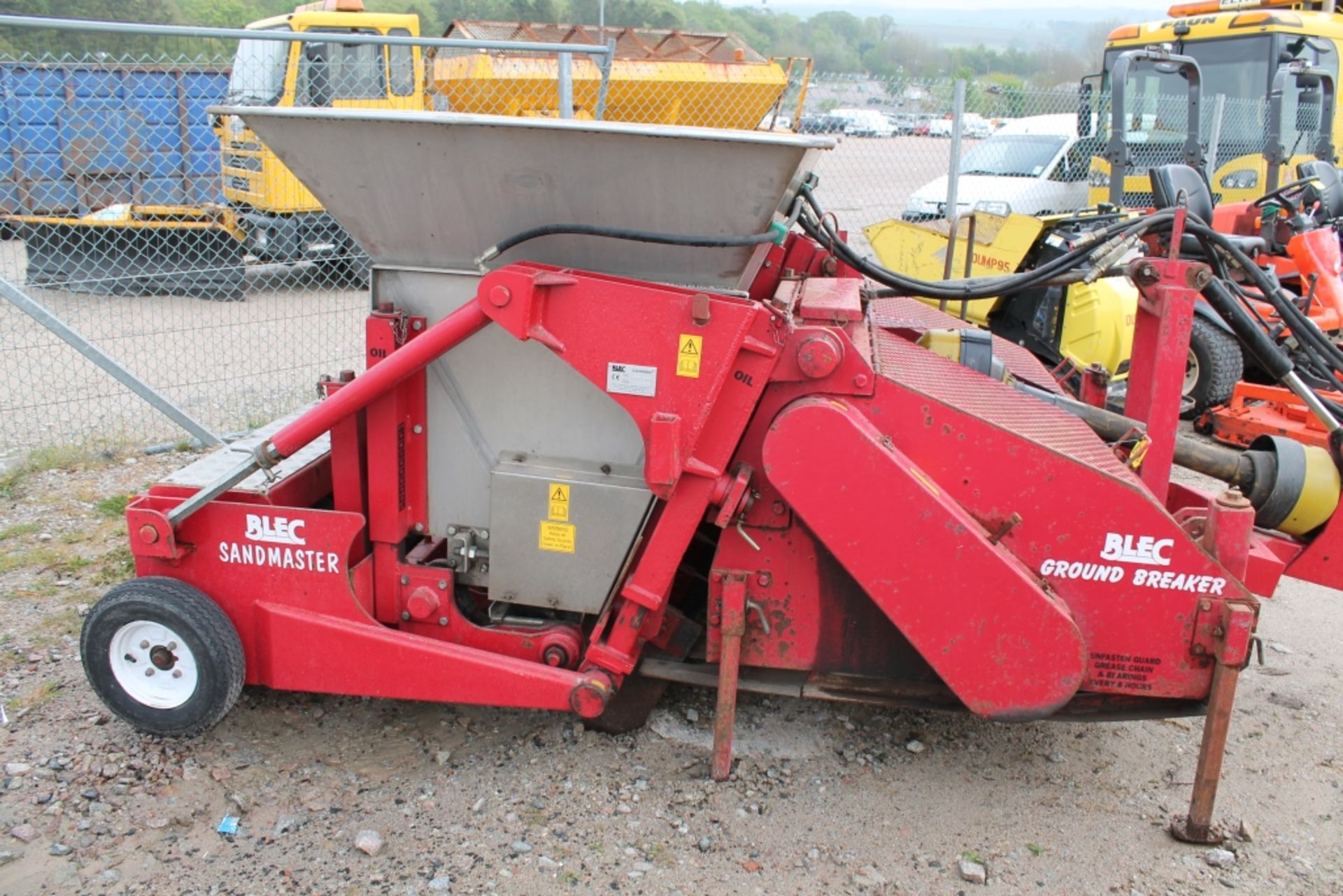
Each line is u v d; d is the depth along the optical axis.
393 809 3.06
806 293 3.23
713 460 2.92
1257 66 10.52
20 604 4.16
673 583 3.52
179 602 3.09
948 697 3.15
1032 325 6.84
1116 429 3.51
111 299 9.28
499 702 3.12
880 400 2.90
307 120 2.79
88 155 10.71
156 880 2.74
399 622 3.28
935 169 10.29
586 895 2.75
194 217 9.68
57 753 3.23
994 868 2.92
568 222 2.96
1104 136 10.81
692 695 3.74
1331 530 3.41
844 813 3.13
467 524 3.25
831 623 3.09
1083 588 2.93
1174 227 3.14
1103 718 3.07
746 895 2.78
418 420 3.16
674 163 2.78
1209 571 2.86
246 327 8.84
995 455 2.89
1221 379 6.84
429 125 2.75
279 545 3.15
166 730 3.21
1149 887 2.87
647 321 2.80
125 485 5.45
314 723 3.48
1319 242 6.54
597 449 3.13
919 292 3.48
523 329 2.78
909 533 2.79
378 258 3.13
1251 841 3.07
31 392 7.02
